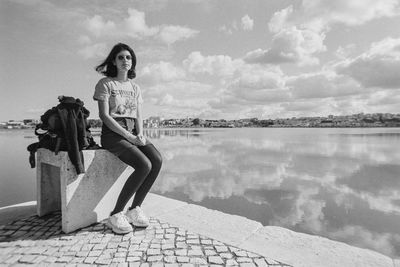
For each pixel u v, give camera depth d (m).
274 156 28.36
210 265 2.83
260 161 24.22
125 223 3.52
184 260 2.91
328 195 13.27
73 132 3.39
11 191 10.83
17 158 22.94
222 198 12.00
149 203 4.76
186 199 11.57
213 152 32.19
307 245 3.28
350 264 2.88
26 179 13.33
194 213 4.29
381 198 12.95
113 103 3.74
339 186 15.09
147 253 3.04
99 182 3.80
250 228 3.74
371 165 22.72
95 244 3.22
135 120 4.00
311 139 63.12
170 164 21.94
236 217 4.14
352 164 23.17
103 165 3.83
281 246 3.25
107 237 3.40
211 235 3.51
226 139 61.41
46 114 3.54
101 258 2.93
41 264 2.81
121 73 3.87
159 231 3.61
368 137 71.56
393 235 8.79
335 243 3.34
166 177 16.34
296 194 13.25
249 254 3.05
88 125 3.91
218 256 3.00
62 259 2.90
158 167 3.74
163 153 30.73
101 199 3.85
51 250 3.08
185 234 3.53
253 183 15.23
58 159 3.53
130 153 3.54
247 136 78.06
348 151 34.41
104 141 3.74
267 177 17.05
